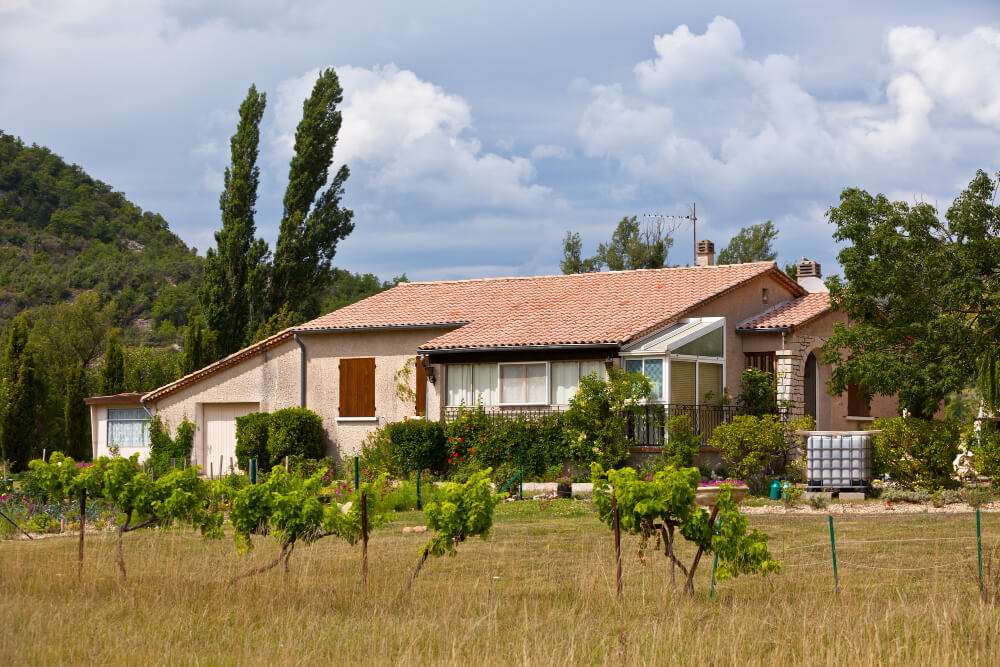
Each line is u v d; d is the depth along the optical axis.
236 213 52.84
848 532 17.44
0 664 9.16
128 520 14.22
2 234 126.00
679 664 9.22
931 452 23.20
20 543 17.58
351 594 12.30
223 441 35.25
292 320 52.22
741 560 11.98
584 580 12.43
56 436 44.69
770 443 24.59
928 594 11.62
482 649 9.78
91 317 58.59
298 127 55.06
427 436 28.67
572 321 29.77
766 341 29.64
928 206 24.12
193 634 10.41
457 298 34.81
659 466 25.48
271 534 13.40
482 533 12.92
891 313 24.53
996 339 23.69
